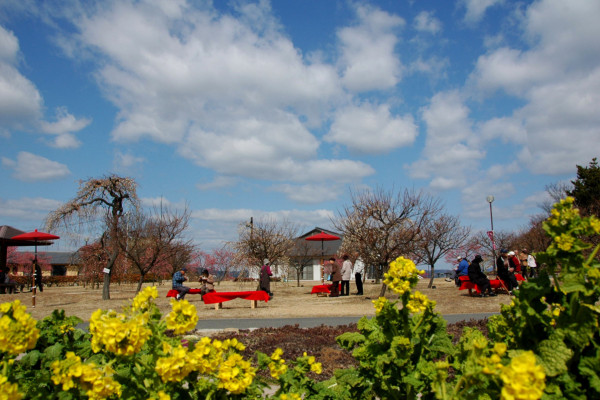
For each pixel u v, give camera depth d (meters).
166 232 20.30
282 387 3.54
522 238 39.00
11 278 35.47
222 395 2.73
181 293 17.62
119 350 2.36
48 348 3.39
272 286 33.19
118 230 19.69
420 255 25.69
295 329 9.62
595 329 2.43
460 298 16.02
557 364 2.38
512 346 2.97
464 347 3.22
